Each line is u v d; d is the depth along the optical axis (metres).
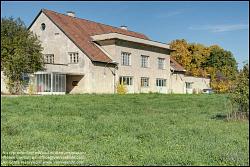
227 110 23.09
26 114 21.17
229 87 19.80
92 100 31.23
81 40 46.84
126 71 48.88
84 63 44.72
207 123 17.84
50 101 29.28
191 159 9.46
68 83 46.06
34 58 40.91
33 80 41.94
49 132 14.42
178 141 12.36
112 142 12.16
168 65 56.94
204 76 71.50
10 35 41.09
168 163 9.12
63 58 46.47
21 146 11.39
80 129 14.95
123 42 48.44
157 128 15.62
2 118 18.81
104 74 45.78
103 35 48.09
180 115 21.91
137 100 32.47
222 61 85.81
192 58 83.06
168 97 36.59
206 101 32.53
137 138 13.17
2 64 39.84
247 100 18.94
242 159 9.52
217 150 10.55
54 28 47.47
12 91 40.22
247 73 19.33
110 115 21.36
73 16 53.41
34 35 43.75
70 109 24.17
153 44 53.28
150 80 53.12
